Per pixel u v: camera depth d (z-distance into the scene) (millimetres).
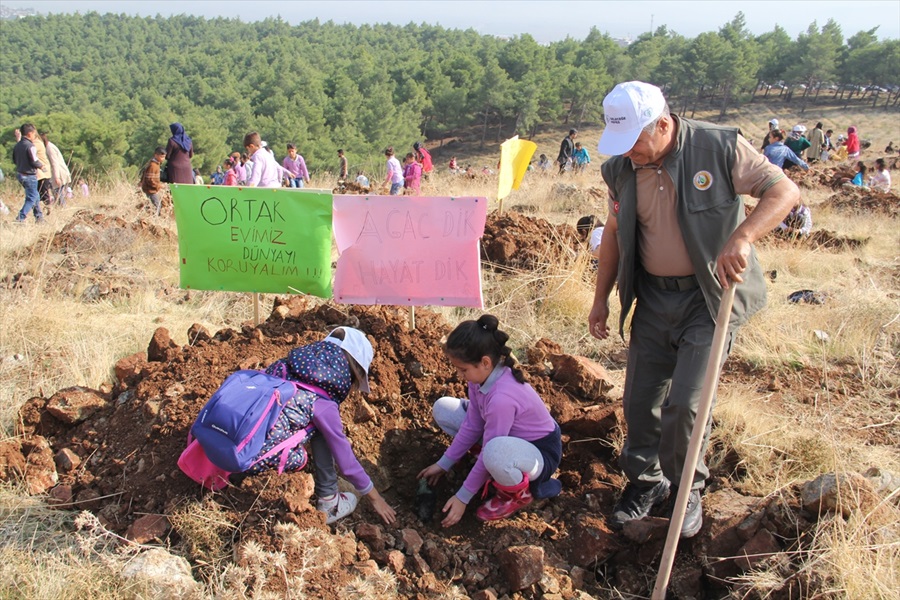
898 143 76812
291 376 3270
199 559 2980
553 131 100875
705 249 2898
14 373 4801
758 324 5672
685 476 2721
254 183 9547
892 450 4070
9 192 14391
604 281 3406
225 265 4453
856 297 6262
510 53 114500
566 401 4137
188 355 4066
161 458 3439
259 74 134375
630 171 2984
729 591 3090
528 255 7000
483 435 3424
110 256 7617
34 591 2758
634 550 3307
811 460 3857
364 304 4418
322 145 90562
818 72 98000
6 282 6625
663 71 104188
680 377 3000
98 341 5238
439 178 17188
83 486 3469
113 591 2791
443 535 3412
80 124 75750
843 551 2881
